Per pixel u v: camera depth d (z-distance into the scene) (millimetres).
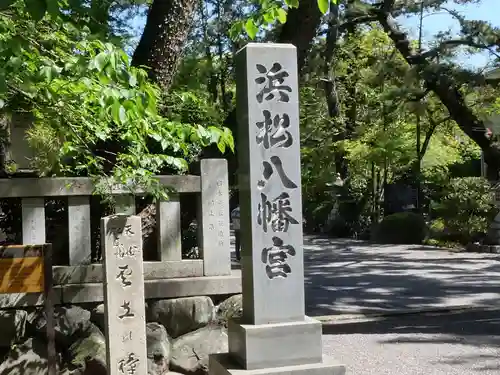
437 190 19375
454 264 12969
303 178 23844
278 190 3564
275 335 3424
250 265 3539
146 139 5309
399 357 5801
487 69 16156
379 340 6523
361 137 19219
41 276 4113
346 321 7539
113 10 7773
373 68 19094
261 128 3557
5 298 4457
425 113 17531
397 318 7664
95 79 3705
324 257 15125
